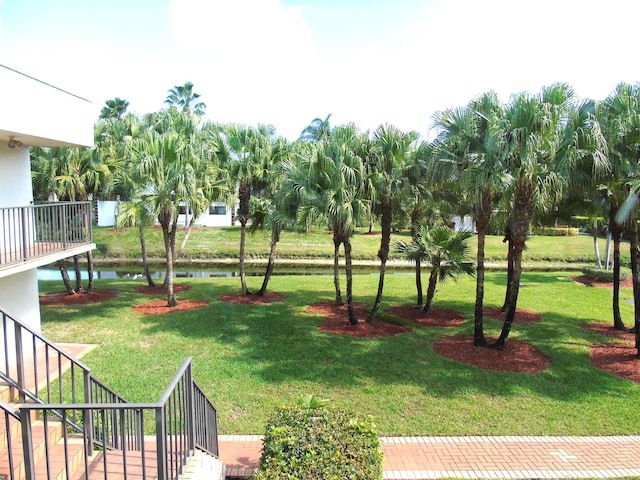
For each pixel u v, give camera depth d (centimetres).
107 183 1614
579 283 2052
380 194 1205
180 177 1284
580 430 716
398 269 2706
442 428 717
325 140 1220
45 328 1215
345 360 991
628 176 980
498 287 1912
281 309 1445
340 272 2522
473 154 981
